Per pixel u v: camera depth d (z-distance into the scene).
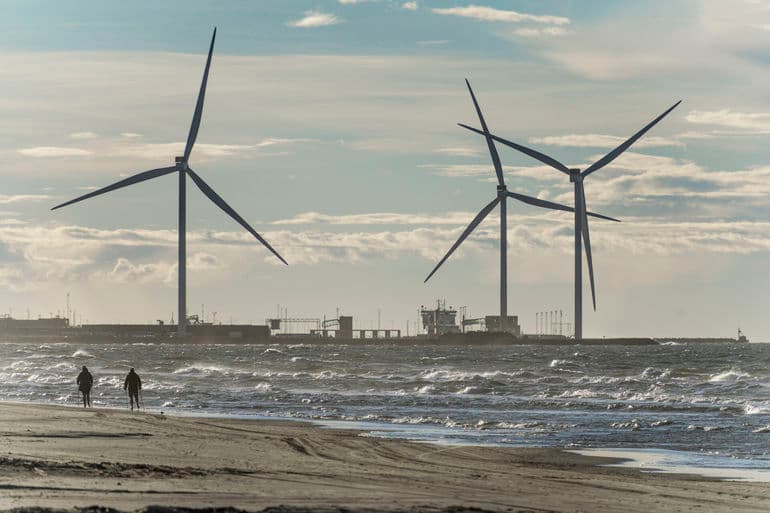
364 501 52.09
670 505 60.41
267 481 60.41
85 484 54.47
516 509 53.09
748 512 58.59
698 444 102.06
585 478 74.00
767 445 101.06
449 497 56.81
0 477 55.88
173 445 84.00
